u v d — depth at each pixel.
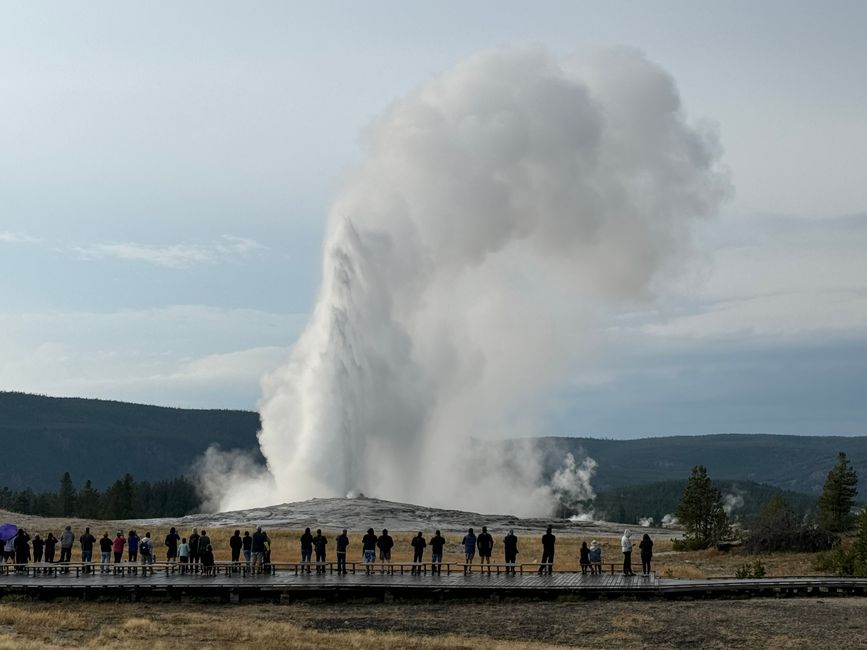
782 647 41.00
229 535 85.19
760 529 82.31
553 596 51.00
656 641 42.22
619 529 120.81
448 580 53.28
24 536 57.62
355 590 50.69
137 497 194.50
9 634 41.00
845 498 103.62
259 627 43.25
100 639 39.56
